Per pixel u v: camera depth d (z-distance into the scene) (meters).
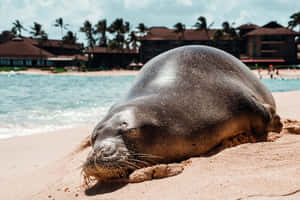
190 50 5.14
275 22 77.69
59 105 15.50
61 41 99.81
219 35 75.88
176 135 3.95
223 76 4.79
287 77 47.28
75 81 41.19
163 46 78.12
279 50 74.12
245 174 3.20
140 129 3.78
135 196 3.09
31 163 6.04
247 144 4.04
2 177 5.25
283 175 3.01
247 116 4.53
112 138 3.72
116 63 84.75
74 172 4.66
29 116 12.14
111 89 27.14
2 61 80.56
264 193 2.65
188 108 4.19
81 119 11.41
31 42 92.50
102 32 90.81
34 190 4.32
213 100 4.39
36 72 68.75
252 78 5.55
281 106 9.98
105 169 3.48
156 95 4.31
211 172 3.36
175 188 3.08
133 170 3.66
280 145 3.98
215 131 4.24
